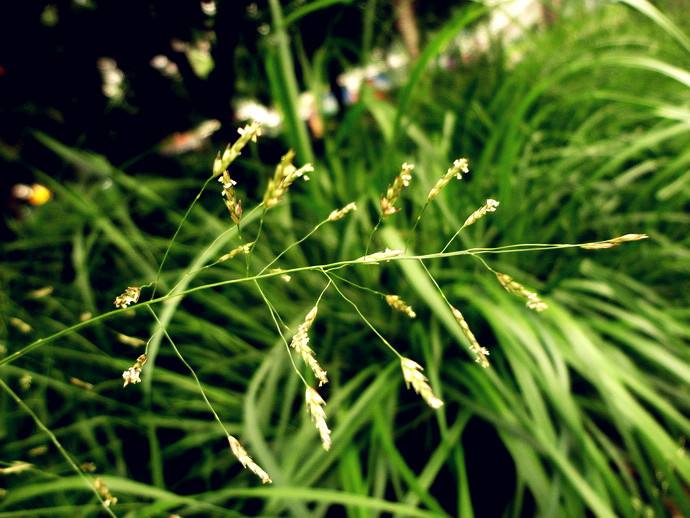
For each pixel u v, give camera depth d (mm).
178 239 305
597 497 157
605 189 279
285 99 244
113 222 303
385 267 262
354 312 256
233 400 221
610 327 214
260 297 268
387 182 259
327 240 270
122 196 310
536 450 187
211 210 321
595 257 266
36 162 308
